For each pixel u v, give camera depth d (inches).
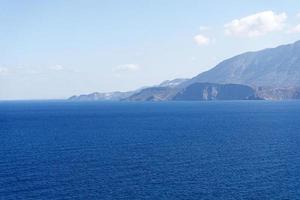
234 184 2682.1
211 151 4023.1
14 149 4205.2
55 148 4274.1
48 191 2511.1
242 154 3831.2
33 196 2407.7
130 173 2999.5
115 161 3476.9
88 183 2704.2
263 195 2432.3
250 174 2962.6
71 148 4271.7
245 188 2583.7
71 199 2357.3
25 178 2834.6
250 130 6264.8
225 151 4020.7
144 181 2758.4
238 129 6466.5
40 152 3988.7
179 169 3147.1
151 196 2416.3
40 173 2997.0
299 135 5447.8
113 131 6245.1
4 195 2422.5
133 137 5369.1
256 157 3659.0
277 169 3127.5
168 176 2908.5
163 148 4252.0
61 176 2901.1
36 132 6146.7
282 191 2511.1
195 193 2476.6
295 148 4183.1
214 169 3142.2
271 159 3548.2
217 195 2436.0
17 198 2365.9
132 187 2608.3
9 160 3533.5
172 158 3619.6
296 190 2529.5
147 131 6225.4
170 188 2588.6
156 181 2760.8
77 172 3034.0
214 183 2706.7
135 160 3521.2
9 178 2834.6
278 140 4891.7
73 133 5954.7
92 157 3681.1
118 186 2632.9
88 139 5137.8
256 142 4719.5
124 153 3909.9
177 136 5482.3
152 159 3567.9
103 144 4606.3
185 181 2760.8
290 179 2802.7
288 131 6018.7
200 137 5344.5
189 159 3567.9
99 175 2933.1
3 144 4628.4
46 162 3432.6
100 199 2361.0
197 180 2787.9
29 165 3302.2
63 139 5152.6
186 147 4328.3
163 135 5615.2
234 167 3221.0
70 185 2650.1
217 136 5447.8
